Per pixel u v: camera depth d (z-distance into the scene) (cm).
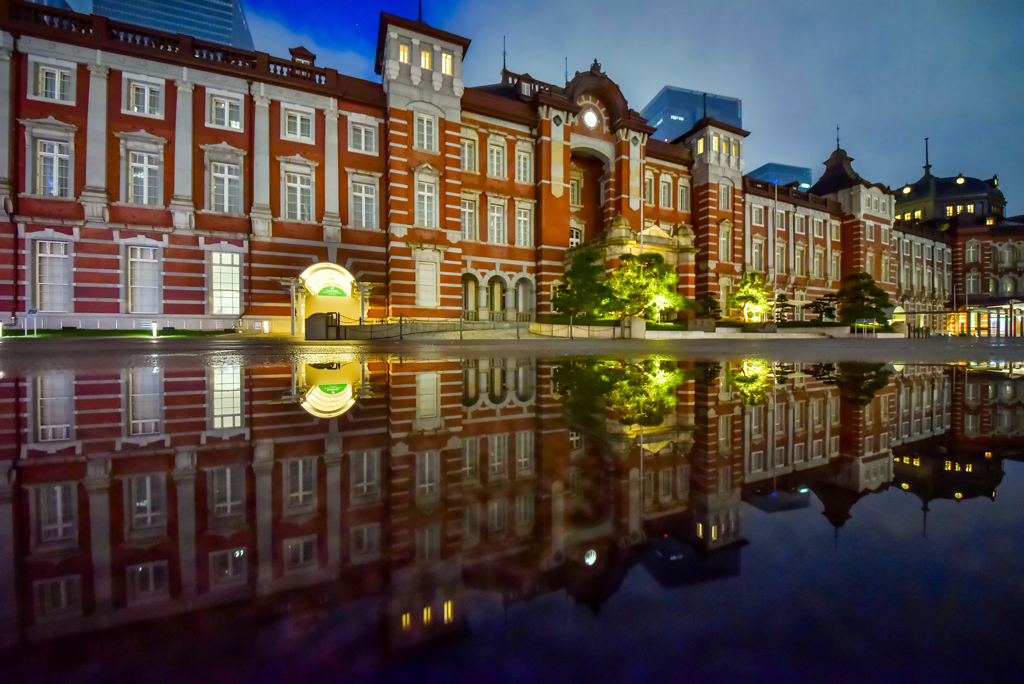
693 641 64
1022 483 147
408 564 94
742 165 3750
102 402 351
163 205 2120
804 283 4244
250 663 59
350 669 57
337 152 2452
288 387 445
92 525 117
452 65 2686
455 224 2661
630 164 3312
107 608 75
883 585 81
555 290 3048
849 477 156
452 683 54
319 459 185
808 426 254
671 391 409
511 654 60
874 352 1168
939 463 175
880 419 274
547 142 3091
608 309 2564
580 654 61
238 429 247
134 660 59
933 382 476
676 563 91
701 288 3612
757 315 3634
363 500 136
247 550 101
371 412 304
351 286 2339
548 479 157
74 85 2006
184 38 2177
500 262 3044
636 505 130
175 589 82
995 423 261
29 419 278
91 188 1998
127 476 161
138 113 2095
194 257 2173
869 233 4559
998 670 56
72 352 974
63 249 1986
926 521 114
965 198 5975
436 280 2606
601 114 3325
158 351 1028
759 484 149
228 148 2227
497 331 2642
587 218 3456
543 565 92
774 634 66
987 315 4800
